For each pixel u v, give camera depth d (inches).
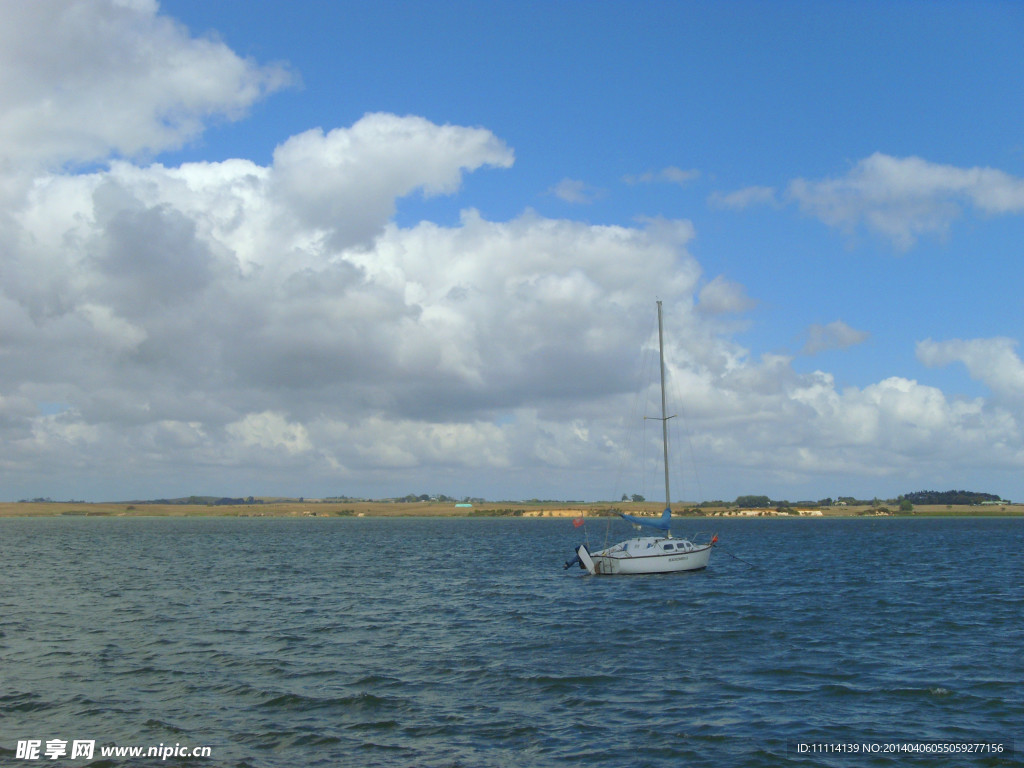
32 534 6811.0
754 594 2089.1
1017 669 1176.8
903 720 927.7
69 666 1216.8
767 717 941.8
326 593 2230.6
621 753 821.2
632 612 1786.4
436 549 4581.7
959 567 3004.4
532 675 1159.6
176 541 5561.0
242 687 1090.1
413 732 893.8
